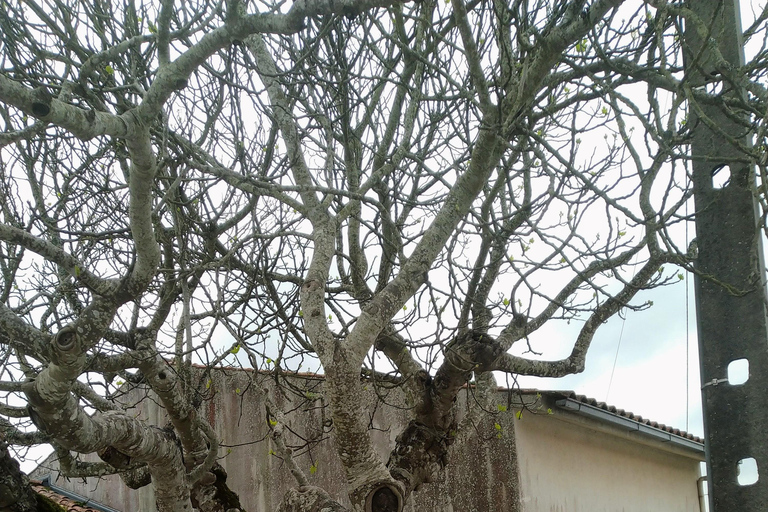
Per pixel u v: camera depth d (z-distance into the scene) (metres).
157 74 3.10
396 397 8.48
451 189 4.07
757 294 3.06
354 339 3.74
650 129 3.44
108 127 2.94
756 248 2.99
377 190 5.10
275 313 5.07
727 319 3.13
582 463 8.55
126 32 4.96
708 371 3.14
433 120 5.41
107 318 3.91
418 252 3.93
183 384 5.36
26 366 5.32
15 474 3.82
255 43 4.75
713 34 3.48
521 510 7.38
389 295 3.83
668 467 10.63
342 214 4.44
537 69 3.57
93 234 4.66
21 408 5.16
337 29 4.70
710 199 3.30
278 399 8.77
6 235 3.72
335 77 5.06
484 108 3.67
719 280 3.16
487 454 7.73
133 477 5.78
